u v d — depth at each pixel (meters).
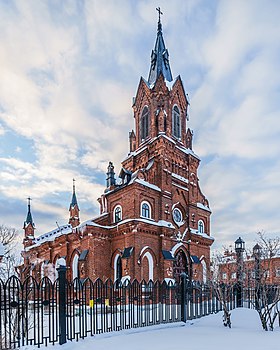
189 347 11.94
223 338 13.96
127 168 44.00
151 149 40.53
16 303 12.46
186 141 44.91
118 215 36.88
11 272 25.58
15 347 12.26
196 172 43.44
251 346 12.11
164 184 37.75
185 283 20.70
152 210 36.09
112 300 18.36
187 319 20.70
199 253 40.69
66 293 14.78
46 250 45.59
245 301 29.06
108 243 36.44
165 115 41.06
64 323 13.18
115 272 35.38
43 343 13.05
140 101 45.09
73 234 39.75
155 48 47.19
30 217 64.06
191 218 40.69
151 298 21.25
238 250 31.58
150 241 34.81
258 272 23.06
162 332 15.83
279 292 18.58
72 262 40.16
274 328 17.30
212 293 25.61
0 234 41.19
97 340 13.55
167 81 44.50
